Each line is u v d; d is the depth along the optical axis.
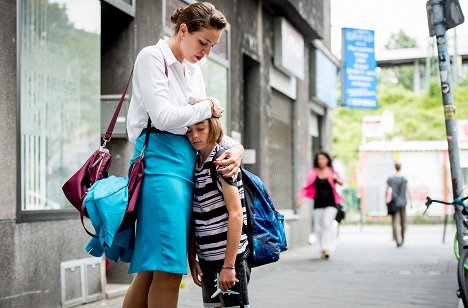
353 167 48.44
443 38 7.71
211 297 3.95
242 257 3.88
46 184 7.11
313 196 13.84
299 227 17.41
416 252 15.48
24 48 6.78
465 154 9.60
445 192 30.98
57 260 6.94
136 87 3.83
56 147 7.32
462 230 7.12
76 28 7.77
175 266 3.67
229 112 11.94
